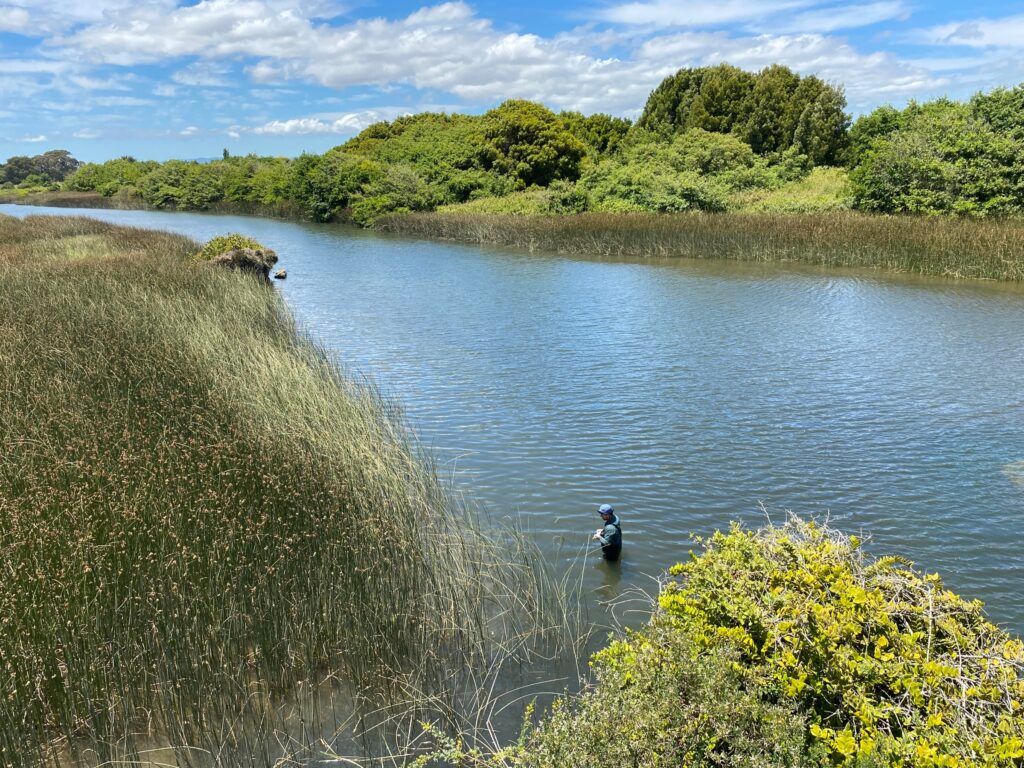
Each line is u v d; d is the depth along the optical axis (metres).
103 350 11.32
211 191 69.69
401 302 23.38
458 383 14.39
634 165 48.28
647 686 4.48
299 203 58.84
